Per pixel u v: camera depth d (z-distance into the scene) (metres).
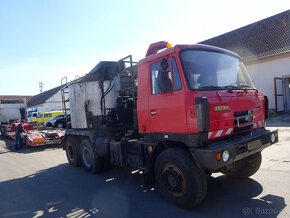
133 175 6.16
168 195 4.11
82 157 6.98
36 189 5.62
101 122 6.25
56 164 8.23
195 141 3.59
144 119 4.59
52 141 11.98
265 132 4.39
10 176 6.99
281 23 19.09
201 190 3.69
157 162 4.26
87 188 5.43
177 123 3.88
